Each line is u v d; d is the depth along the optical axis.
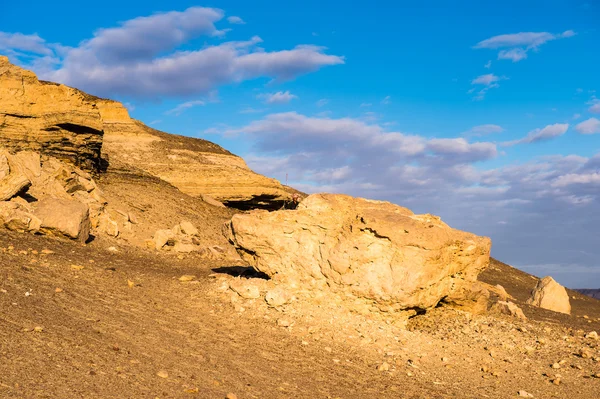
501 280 43.06
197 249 25.81
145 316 13.10
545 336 17.38
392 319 15.42
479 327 16.72
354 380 11.35
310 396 9.91
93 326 11.39
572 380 13.48
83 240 22.36
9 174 23.27
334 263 15.25
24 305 11.63
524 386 12.70
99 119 35.62
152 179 45.16
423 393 11.18
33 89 33.25
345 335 14.16
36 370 8.34
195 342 11.92
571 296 42.41
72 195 27.42
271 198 51.75
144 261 20.94
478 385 12.34
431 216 16.77
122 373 9.08
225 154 59.38
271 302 14.82
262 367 11.16
